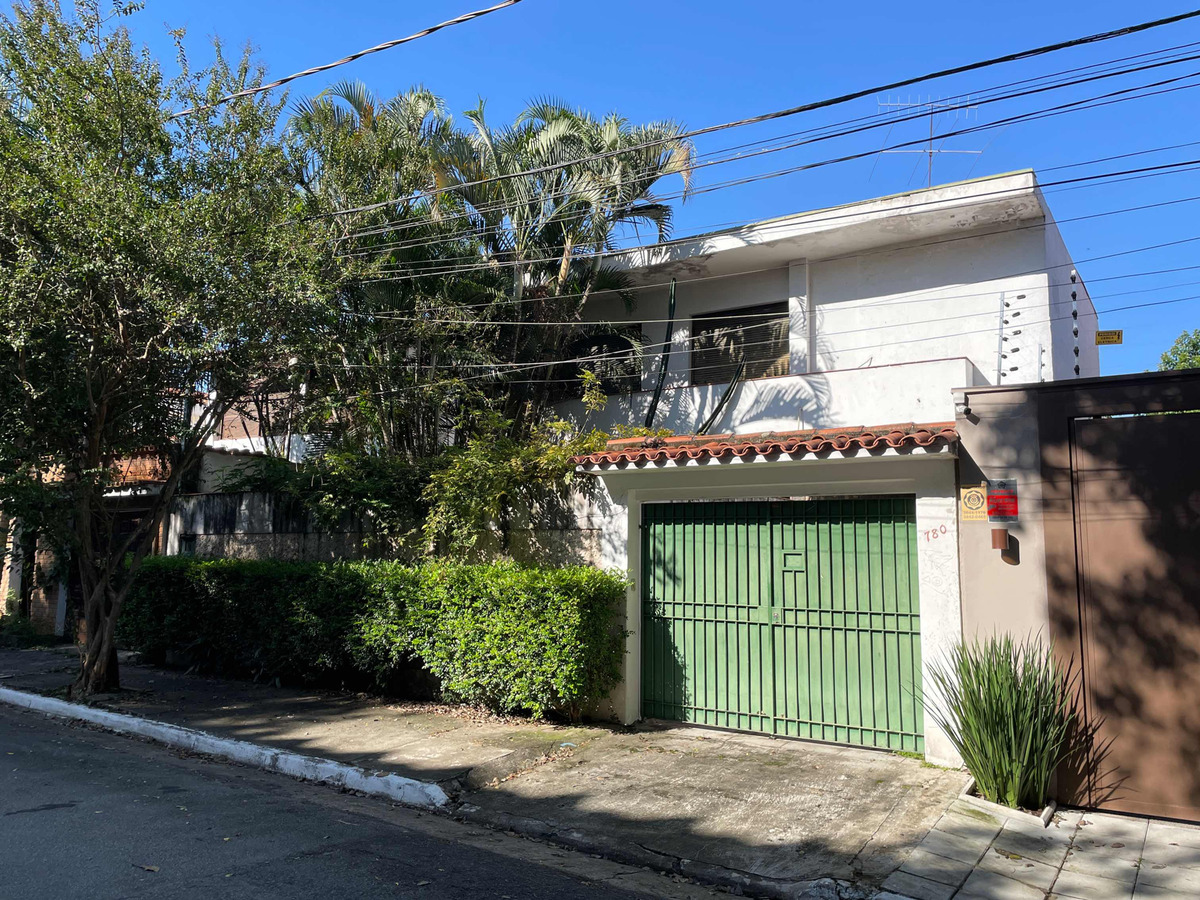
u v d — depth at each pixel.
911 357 12.77
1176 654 6.02
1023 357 11.85
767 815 5.97
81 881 4.57
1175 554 6.11
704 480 8.38
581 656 8.07
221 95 9.79
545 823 6.03
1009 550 6.71
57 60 8.89
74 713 9.65
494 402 13.59
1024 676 6.18
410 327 13.01
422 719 8.96
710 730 8.33
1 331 8.49
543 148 13.63
